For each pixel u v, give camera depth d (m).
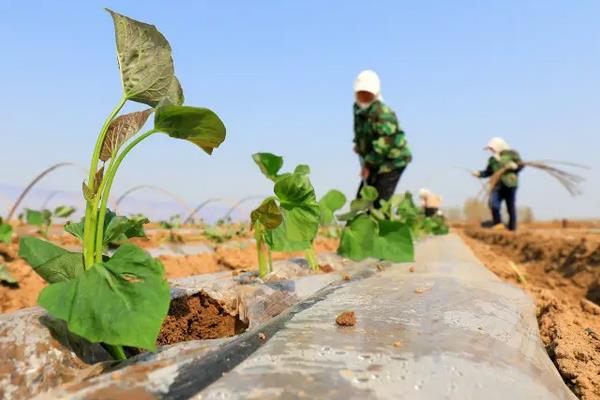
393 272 1.92
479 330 0.97
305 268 1.95
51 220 3.35
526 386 0.76
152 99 0.91
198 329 1.16
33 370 0.74
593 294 2.83
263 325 0.97
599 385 0.99
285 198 1.34
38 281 1.99
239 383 0.67
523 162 6.93
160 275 0.77
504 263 3.75
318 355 0.78
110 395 0.64
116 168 0.86
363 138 3.54
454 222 15.17
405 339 0.87
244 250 3.17
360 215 1.88
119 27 0.82
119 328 0.72
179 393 0.67
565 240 4.00
